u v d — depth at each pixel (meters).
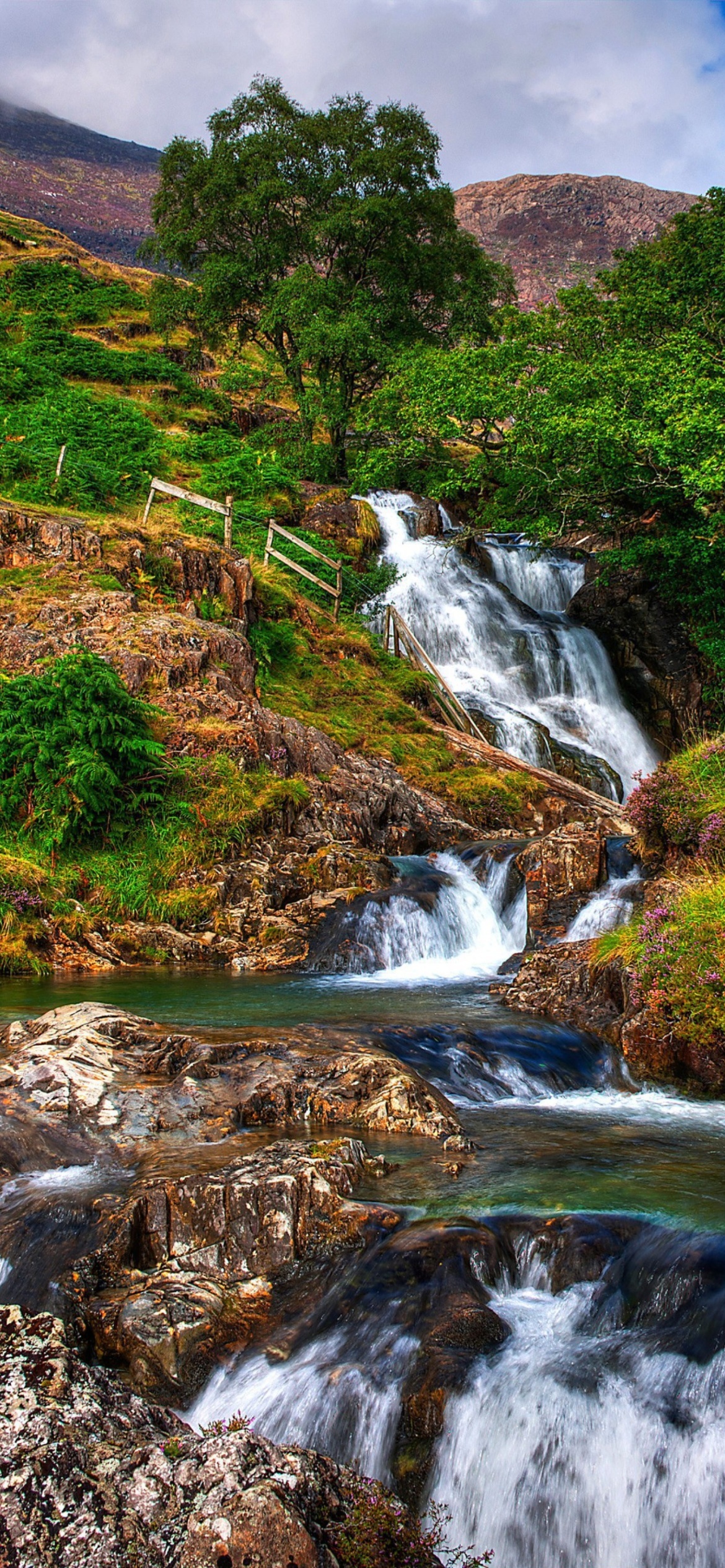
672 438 22.55
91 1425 3.92
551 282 183.50
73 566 18.91
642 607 28.50
